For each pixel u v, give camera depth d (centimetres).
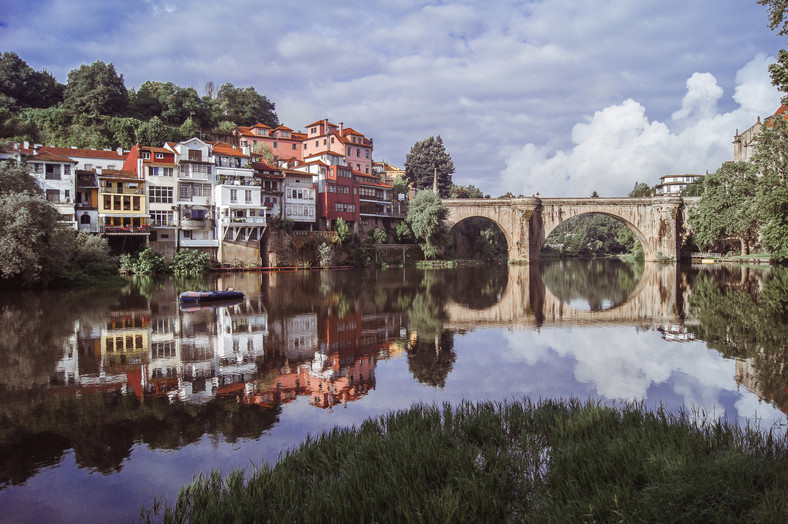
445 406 1265
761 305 3356
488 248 10888
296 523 766
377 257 8550
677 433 1004
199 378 1736
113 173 6362
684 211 9494
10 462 1098
